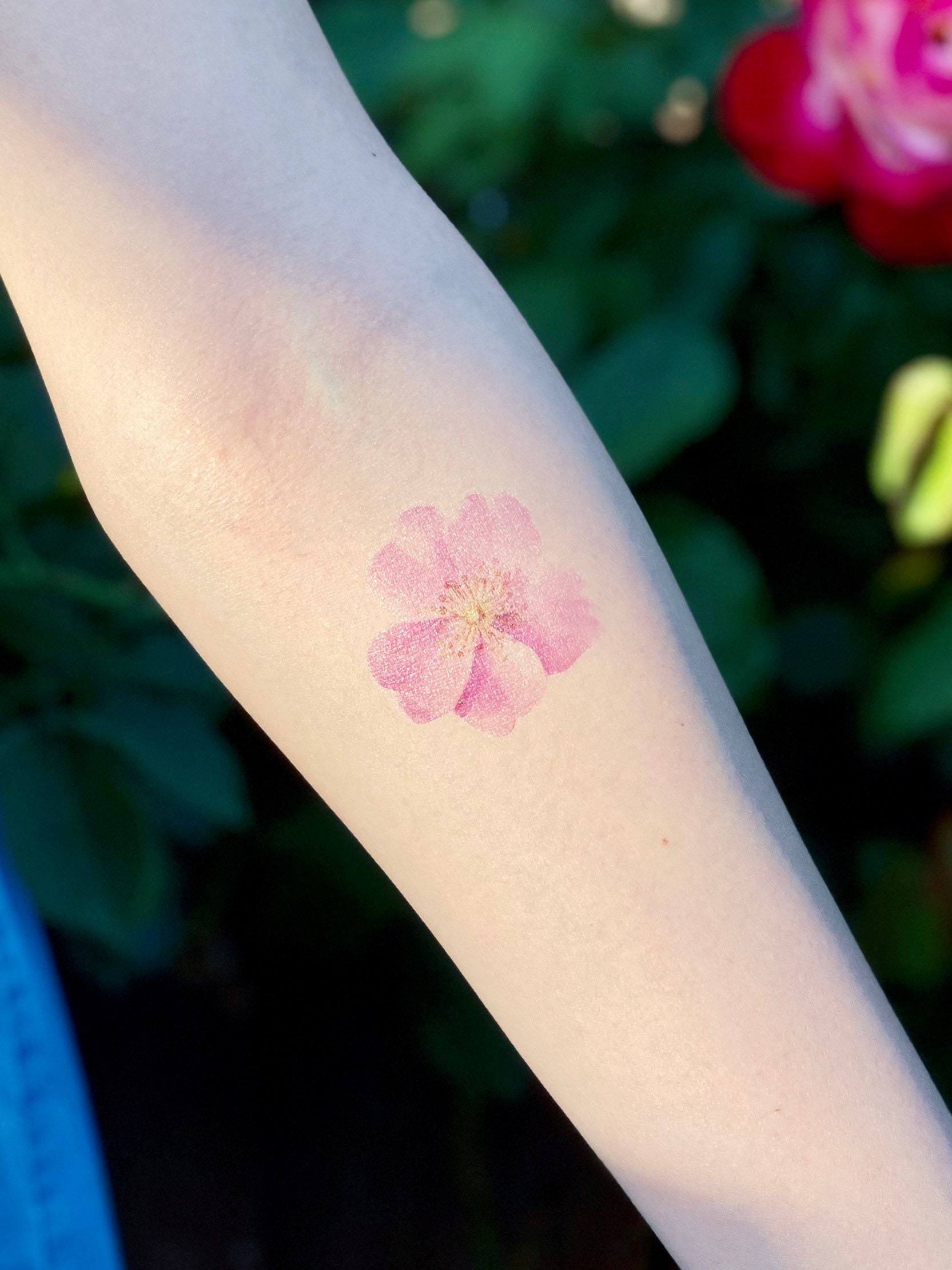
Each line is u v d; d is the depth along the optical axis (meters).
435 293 0.28
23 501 0.66
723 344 0.79
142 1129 0.89
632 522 0.29
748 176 0.92
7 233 0.27
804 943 0.28
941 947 0.77
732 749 0.28
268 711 0.28
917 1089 0.29
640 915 0.27
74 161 0.27
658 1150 0.28
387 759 0.27
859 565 0.90
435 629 0.26
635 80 0.90
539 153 0.97
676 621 0.28
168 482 0.27
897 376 0.86
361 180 0.28
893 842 0.83
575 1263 0.85
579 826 0.27
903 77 0.65
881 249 0.73
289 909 0.89
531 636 0.27
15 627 0.66
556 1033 0.28
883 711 0.75
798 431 0.91
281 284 0.27
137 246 0.26
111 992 0.95
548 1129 0.94
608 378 0.78
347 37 0.99
